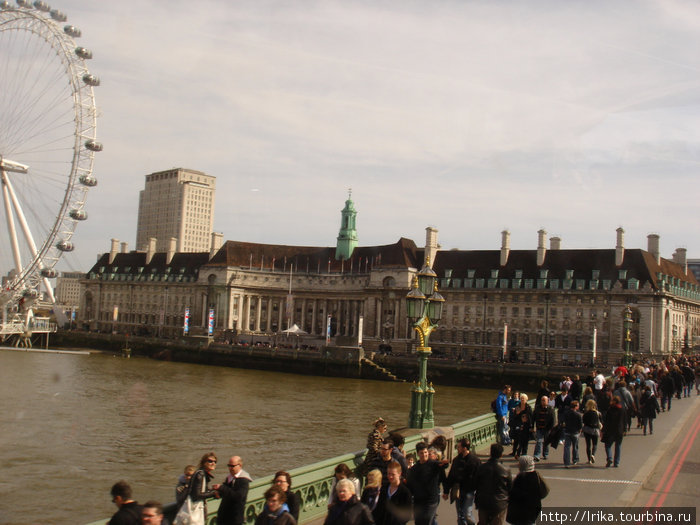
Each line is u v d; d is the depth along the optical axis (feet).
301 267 619.26
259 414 236.43
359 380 405.59
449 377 387.55
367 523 47.32
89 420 208.13
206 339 481.05
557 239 501.56
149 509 43.98
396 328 527.40
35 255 434.71
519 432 93.66
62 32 380.78
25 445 170.50
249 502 56.54
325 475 65.72
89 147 395.55
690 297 499.92
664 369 169.78
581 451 101.14
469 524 62.18
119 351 531.91
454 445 90.22
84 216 403.95
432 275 92.84
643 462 92.38
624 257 458.91
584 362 426.51
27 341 515.91
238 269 611.47
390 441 62.90
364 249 599.98
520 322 475.72
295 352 437.17
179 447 174.19
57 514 119.44
